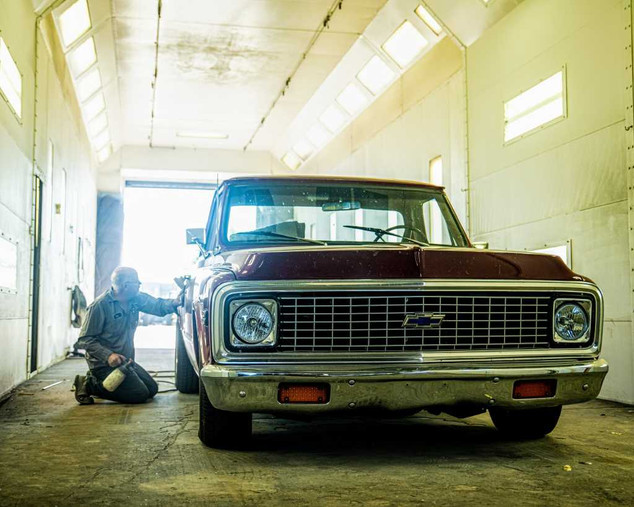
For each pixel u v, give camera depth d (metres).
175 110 16.09
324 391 3.22
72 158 11.96
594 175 6.12
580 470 3.33
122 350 5.65
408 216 4.55
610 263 5.91
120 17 10.81
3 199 5.82
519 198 7.33
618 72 5.82
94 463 3.43
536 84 7.04
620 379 5.83
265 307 3.21
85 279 15.21
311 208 4.40
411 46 10.46
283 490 2.93
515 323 3.44
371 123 12.84
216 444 3.79
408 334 3.29
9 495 2.85
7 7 6.05
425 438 4.14
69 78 11.25
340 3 10.26
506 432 4.25
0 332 5.81
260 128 17.52
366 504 2.74
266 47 12.07
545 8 6.87
